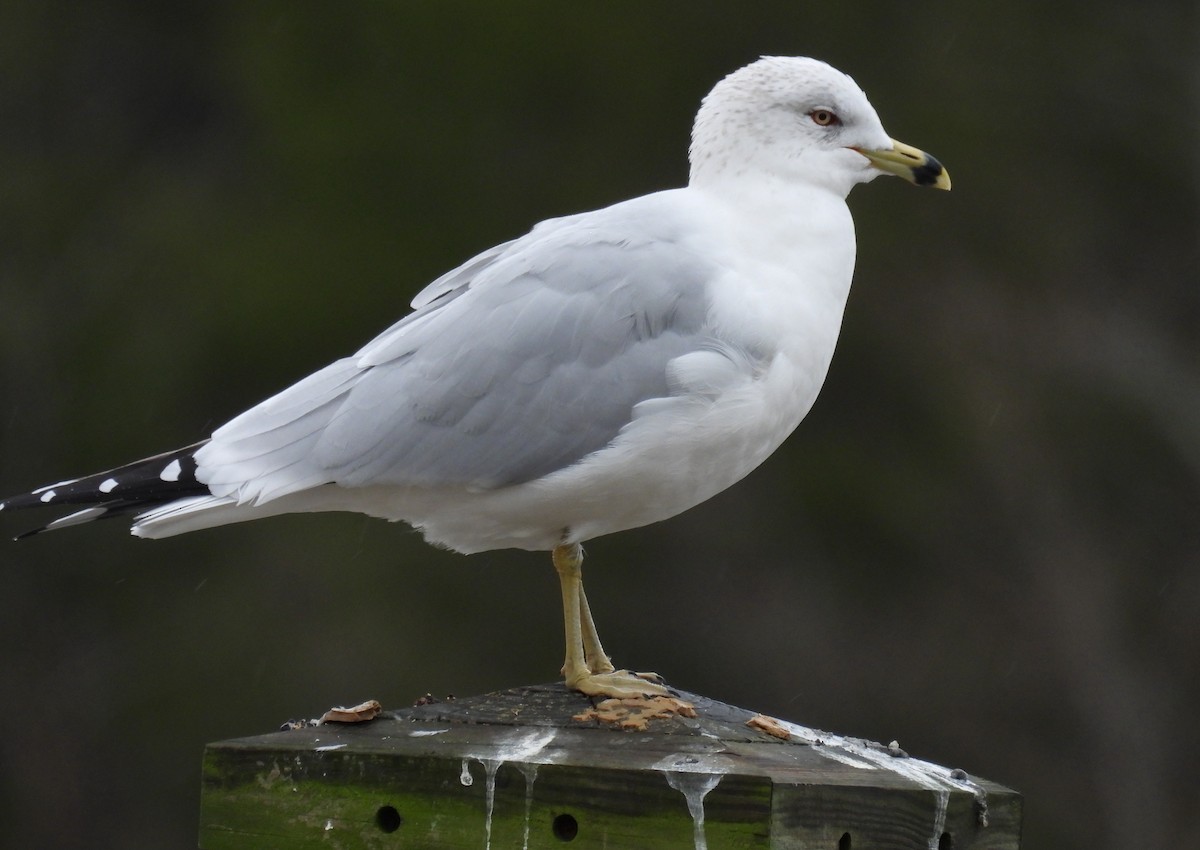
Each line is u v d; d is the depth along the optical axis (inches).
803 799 208.8
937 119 605.9
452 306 252.2
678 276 248.5
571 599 258.5
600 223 256.1
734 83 267.0
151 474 251.8
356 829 220.4
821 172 264.7
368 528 598.9
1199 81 638.5
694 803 208.8
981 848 227.3
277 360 608.7
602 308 246.8
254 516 256.5
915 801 219.3
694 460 248.7
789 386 251.6
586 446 245.4
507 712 242.7
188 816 597.6
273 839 222.8
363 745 223.1
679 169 607.2
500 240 605.0
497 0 641.6
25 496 250.8
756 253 255.8
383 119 634.8
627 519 257.6
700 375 243.4
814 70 267.0
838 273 260.2
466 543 264.1
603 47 625.0
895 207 609.0
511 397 245.6
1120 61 641.0
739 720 244.2
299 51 658.8
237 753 224.4
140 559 625.3
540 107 625.9
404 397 247.4
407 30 647.8
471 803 216.4
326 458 247.3
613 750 221.1
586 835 212.4
